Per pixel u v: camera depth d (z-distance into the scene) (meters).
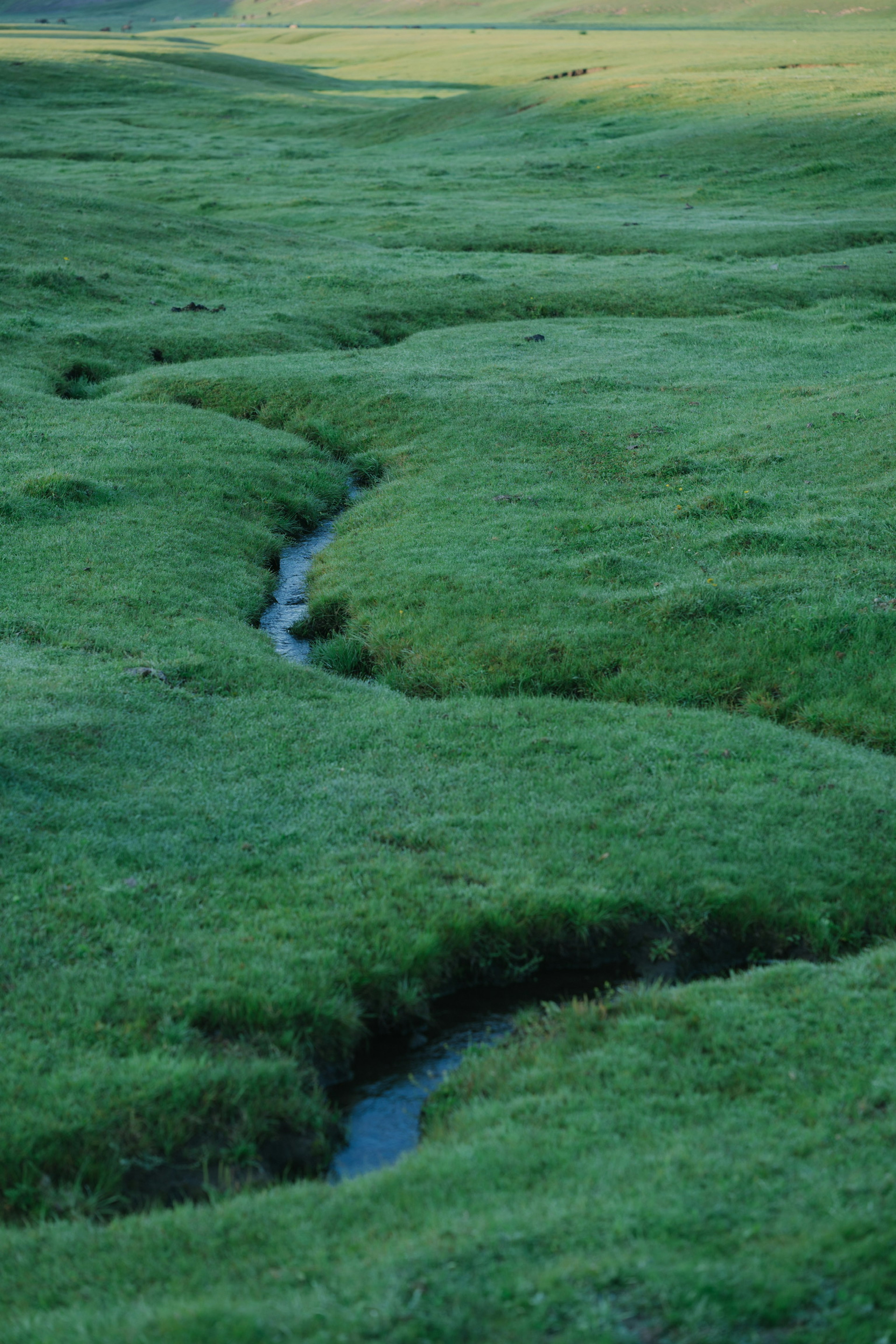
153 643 15.39
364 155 77.88
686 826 11.03
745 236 46.56
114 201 48.50
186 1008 8.20
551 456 23.86
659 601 16.55
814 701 14.36
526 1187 6.37
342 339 34.31
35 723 12.36
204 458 23.75
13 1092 7.27
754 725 13.61
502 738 13.09
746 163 64.00
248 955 8.87
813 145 65.00
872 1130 6.65
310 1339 5.02
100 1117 7.12
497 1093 7.71
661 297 38.00
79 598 16.69
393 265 42.78
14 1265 6.04
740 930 9.82
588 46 153.62
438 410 26.83
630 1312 5.10
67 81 111.62
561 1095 7.38
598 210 55.25
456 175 67.06
